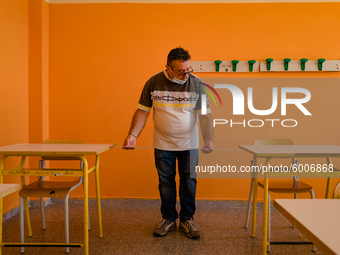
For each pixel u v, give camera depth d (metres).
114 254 1.71
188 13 2.68
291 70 2.63
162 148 1.99
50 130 2.75
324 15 2.65
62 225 2.18
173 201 2.05
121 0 2.70
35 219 2.31
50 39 2.72
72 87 2.73
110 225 2.20
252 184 2.14
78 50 2.72
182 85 1.93
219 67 2.66
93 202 2.77
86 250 1.60
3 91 2.26
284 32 2.66
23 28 2.54
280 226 2.20
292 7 2.66
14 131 2.42
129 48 2.71
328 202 0.79
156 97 1.93
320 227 0.62
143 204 2.76
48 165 2.76
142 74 2.71
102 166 2.77
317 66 2.63
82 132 2.75
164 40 2.69
